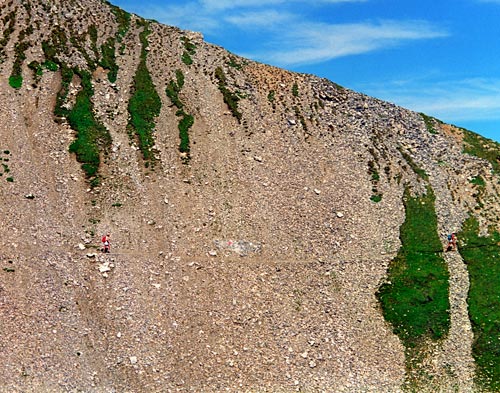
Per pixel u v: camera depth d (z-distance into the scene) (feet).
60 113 209.26
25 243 163.84
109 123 213.25
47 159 192.65
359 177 216.74
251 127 228.63
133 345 145.79
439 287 178.70
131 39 257.96
